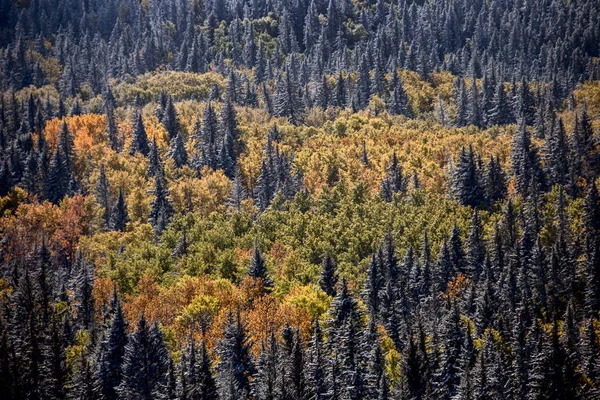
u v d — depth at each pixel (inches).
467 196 5718.5
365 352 3225.9
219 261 4867.1
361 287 4382.4
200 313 3855.8
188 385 3041.3
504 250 4712.1
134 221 6205.7
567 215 5027.1
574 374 3314.5
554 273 4330.7
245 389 3169.3
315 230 5344.5
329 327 3472.0
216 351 3405.5
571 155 5999.0
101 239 5644.7
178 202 6481.3
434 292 3998.5
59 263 5472.4
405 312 3998.5
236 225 5689.0
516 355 3481.8
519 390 3373.5
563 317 4065.0
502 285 4227.4
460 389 3122.5
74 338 3727.9
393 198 5885.8
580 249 4677.7
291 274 4635.8
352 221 5467.5
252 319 3725.4
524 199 5575.8
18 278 4397.1
